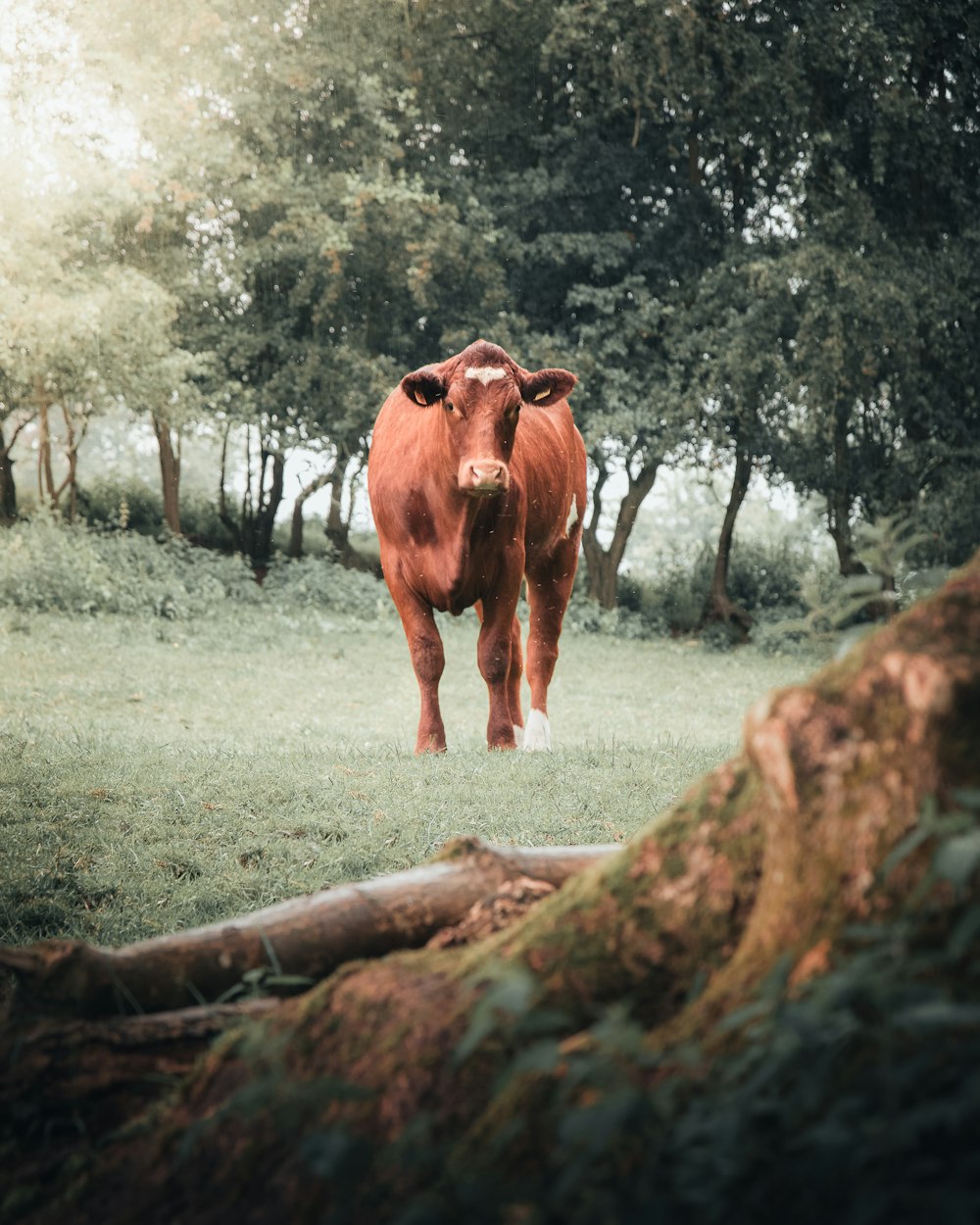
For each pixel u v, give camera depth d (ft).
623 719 46.19
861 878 6.64
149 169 73.15
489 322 84.58
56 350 67.41
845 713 7.00
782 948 6.89
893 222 87.81
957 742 6.57
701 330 86.07
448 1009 7.80
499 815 21.72
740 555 96.43
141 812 21.31
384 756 28.12
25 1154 9.23
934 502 81.97
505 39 87.04
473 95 89.25
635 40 81.10
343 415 83.56
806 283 79.20
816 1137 5.39
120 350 69.92
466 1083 7.25
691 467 90.07
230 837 20.38
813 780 6.97
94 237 78.43
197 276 80.74
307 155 83.25
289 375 82.89
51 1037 9.36
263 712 44.68
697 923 7.73
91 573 67.67
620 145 87.86
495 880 11.15
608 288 86.22
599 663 69.56
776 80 79.82
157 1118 8.85
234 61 77.56
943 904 6.34
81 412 78.18
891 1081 5.45
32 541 68.95
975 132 86.79
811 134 82.17
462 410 28.66
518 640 35.83
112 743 29.32
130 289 69.51
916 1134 5.52
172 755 26.94
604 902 8.04
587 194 87.20
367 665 61.62
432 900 10.90
